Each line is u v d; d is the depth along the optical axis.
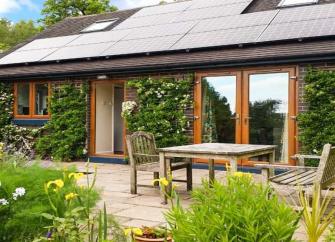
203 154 5.48
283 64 8.43
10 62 12.30
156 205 5.59
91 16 15.64
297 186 4.30
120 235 2.97
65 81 11.42
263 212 2.10
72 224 2.67
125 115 10.30
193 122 9.54
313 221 3.01
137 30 11.84
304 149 8.20
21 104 12.30
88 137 11.20
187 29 10.62
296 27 8.73
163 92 9.80
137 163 6.54
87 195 3.07
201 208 2.17
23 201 2.88
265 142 8.72
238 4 11.45
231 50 8.91
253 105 8.85
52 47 12.66
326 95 8.00
